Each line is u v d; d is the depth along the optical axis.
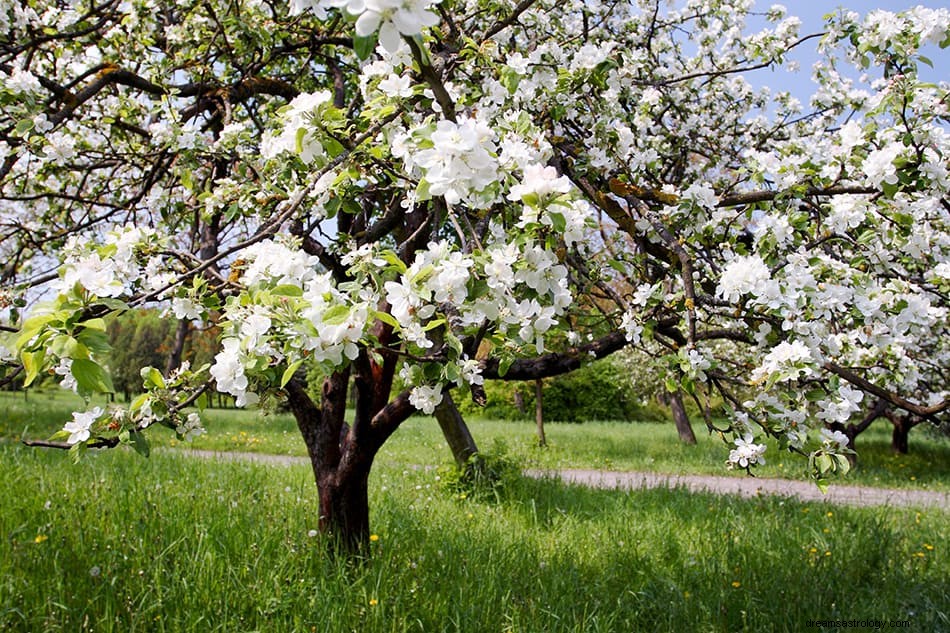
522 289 1.71
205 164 3.80
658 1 5.05
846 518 5.23
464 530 4.12
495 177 1.56
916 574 3.78
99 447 1.93
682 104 5.27
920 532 5.00
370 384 3.25
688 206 2.77
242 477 5.41
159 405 1.92
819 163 2.96
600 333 3.72
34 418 10.88
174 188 4.21
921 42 2.76
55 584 2.72
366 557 3.33
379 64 2.21
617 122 3.42
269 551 3.27
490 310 1.64
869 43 2.89
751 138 5.73
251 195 2.89
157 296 1.95
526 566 3.55
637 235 2.71
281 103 4.47
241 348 1.61
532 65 2.80
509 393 21.08
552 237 1.64
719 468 9.45
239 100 4.39
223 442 10.10
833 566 3.80
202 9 4.07
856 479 9.03
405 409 3.32
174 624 2.48
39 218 5.20
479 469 5.86
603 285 3.04
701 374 2.21
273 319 1.59
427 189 1.57
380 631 2.63
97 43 4.18
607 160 2.95
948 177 2.50
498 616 2.90
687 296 2.28
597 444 12.04
